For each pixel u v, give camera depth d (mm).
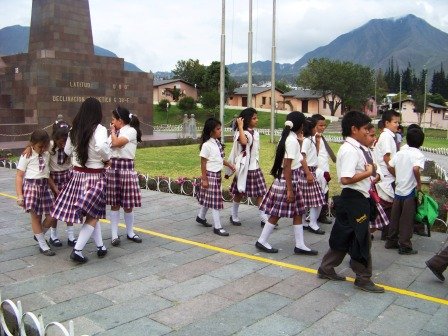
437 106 63219
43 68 19141
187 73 67688
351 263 4258
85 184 4812
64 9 20312
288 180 5027
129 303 3893
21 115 19859
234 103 65062
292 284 4355
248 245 5652
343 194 4266
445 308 3828
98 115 4855
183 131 24125
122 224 6711
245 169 6344
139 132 5711
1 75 20953
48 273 4637
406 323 3545
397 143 6500
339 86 57344
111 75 21703
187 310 3758
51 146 5402
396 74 97312
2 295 4062
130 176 5625
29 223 6727
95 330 3395
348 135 4281
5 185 9938
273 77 21594
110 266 4855
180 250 5438
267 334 3355
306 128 5812
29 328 3418
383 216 5324
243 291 4172
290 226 6633
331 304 3898
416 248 5562
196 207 7879
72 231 5648
